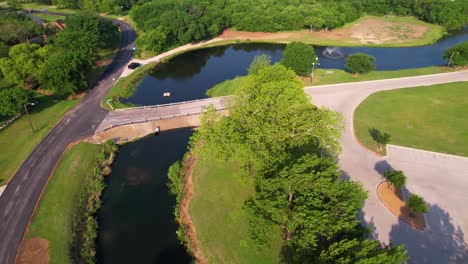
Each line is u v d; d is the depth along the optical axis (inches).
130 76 4116.6
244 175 2110.0
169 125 3070.9
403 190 2241.6
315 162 1646.2
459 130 2871.6
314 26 5851.4
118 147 2817.4
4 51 3941.9
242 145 1916.8
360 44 5408.5
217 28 5629.9
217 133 2071.9
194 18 5403.5
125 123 3009.4
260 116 2091.5
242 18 5900.6
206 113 2303.2
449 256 1796.3
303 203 1533.0
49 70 3289.9
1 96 2876.5
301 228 1515.7
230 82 3973.9
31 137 2819.9
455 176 2359.7
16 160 2564.0
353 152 2623.0
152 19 5408.5
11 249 1882.4
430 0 6363.2
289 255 1753.2
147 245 1977.1
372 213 2063.2
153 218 2156.7
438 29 6087.6
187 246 1957.4
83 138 2824.8
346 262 1263.5
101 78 4008.4
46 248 1899.6
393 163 2497.5
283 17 5812.0
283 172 1598.2
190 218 2108.8
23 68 3462.1
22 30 4768.7
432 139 2763.3
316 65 4517.7
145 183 2439.7
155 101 3627.0
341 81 3870.6
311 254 1455.5
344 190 1578.5
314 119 2096.5
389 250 1357.0
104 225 2100.1
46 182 2356.1
